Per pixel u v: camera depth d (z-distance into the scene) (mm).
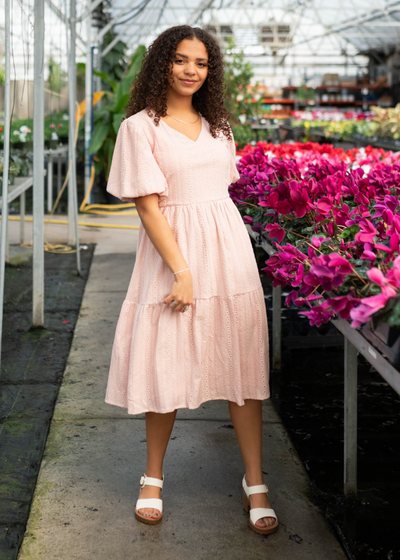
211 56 1643
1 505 1768
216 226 1650
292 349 3143
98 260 4957
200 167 1616
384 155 3795
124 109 1733
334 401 2566
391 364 1159
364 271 1326
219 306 1660
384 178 2213
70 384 2641
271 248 2094
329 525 1728
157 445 1743
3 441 2135
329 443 2209
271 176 2459
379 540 1660
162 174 1594
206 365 1683
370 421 2420
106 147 7961
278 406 2520
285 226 1941
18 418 2311
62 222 6590
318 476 1987
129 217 7078
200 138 1642
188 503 1817
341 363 2967
